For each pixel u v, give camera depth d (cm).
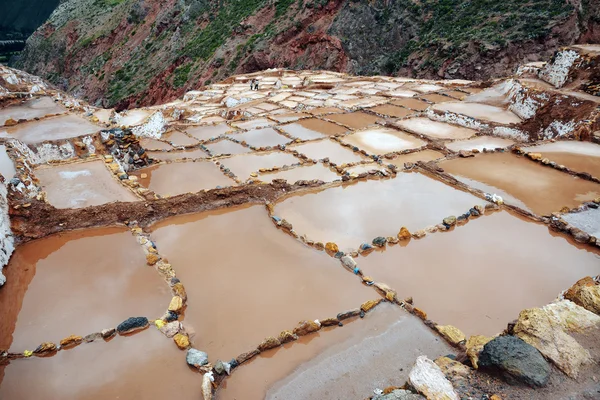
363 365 599
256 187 1088
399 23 4512
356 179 1202
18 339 636
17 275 773
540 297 737
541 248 880
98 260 812
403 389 439
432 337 644
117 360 605
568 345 442
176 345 629
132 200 1009
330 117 1880
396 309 701
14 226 865
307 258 834
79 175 1112
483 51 3544
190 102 2705
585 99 1477
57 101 1742
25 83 2548
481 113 1750
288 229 926
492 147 1456
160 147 1580
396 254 853
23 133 1333
